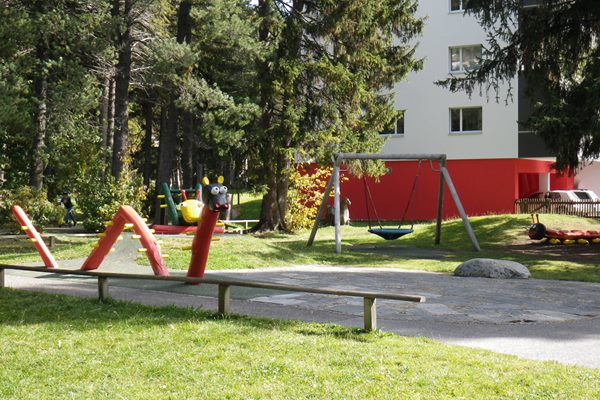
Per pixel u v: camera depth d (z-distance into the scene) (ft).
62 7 93.09
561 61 72.84
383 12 94.48
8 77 86.02
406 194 126.82
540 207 112.57
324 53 95.96
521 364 21.44
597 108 67.41
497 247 78.18
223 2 91.71
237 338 24.91
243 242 64.18
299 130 93.15
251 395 18.42
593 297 39.11
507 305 35.17
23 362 22.08
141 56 106.01
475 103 120.78
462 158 121.90
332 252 69.26
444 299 37.06
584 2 67.87
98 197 94.27
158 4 102.83
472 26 120.78
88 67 104.47
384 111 99.14
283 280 45.37
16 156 107.34
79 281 42.78
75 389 19.21
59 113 96.07
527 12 71.51
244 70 104.88
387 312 32.24
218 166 147.13
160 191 109.70
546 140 70.74
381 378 19.77
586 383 19.36
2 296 35.04
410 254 70.03
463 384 19.19
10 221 89.86
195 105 100.63
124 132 98.48
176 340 24.72
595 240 81.35
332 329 26.66
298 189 105.50
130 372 20.77
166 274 43.11
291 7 94.58
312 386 19.08
